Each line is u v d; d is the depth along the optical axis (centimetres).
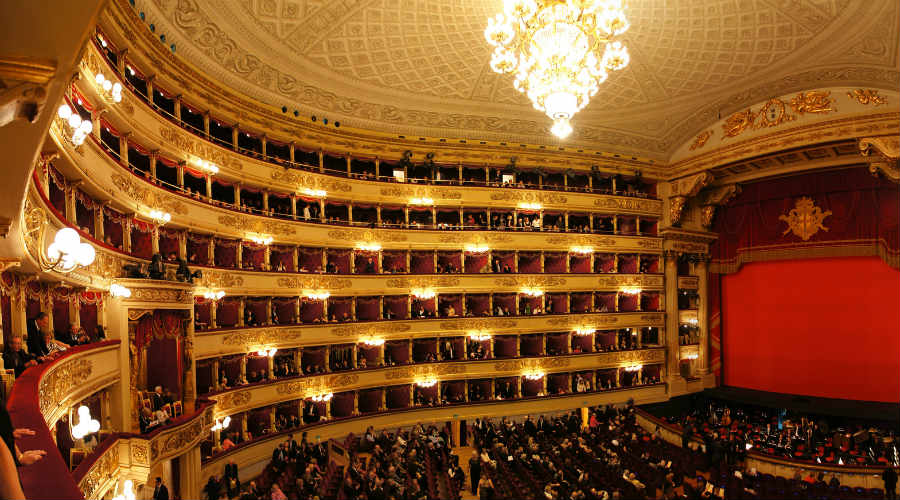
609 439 2527
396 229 2873
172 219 1844
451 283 2978
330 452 2306
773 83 2831
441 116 2873
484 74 2625
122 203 1527
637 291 3438
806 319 3247
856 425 2856
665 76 2753
